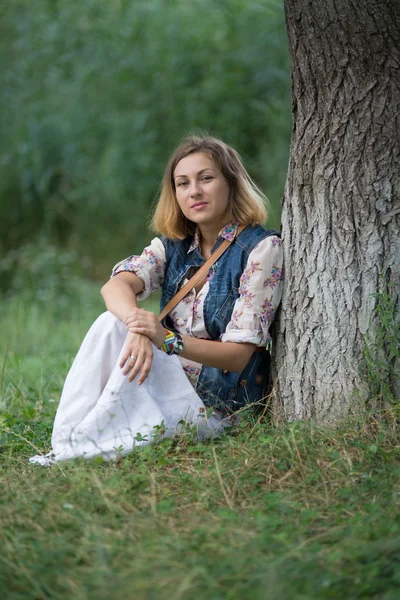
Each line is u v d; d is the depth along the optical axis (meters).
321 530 2.85
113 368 3.84
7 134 11.67
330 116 3.84
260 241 3.93
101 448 3.67
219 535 2.76
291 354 3.94
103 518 2.95
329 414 3.82
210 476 3.39
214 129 10.26
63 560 2.62
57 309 8.87
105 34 10.84
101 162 10.87
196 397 3.87
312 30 3.81
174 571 2.49
